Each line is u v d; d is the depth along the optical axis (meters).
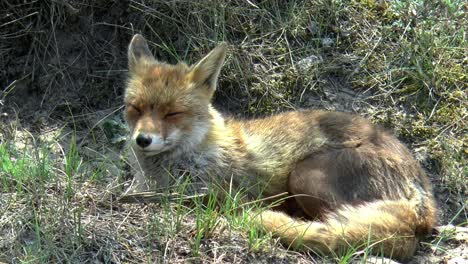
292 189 7.18
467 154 8.60
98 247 5.77
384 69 9.30
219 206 6.90
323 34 9.59
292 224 6.46
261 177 7.22
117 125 8.75
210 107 7.40
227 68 9.07
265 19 9.50
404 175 7.03
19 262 5.48
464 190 8.33
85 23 9.39
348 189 7.01
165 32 9.31
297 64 9.27
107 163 8.15
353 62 9.38
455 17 9.81
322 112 7.75
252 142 7.40
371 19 9.76
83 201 6.29
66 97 9.13
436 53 9.39
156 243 5.96
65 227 5.85
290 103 9.06
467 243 7.00
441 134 8.74
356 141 7.23
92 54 9.36
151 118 6.88
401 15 9.73
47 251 5.59
